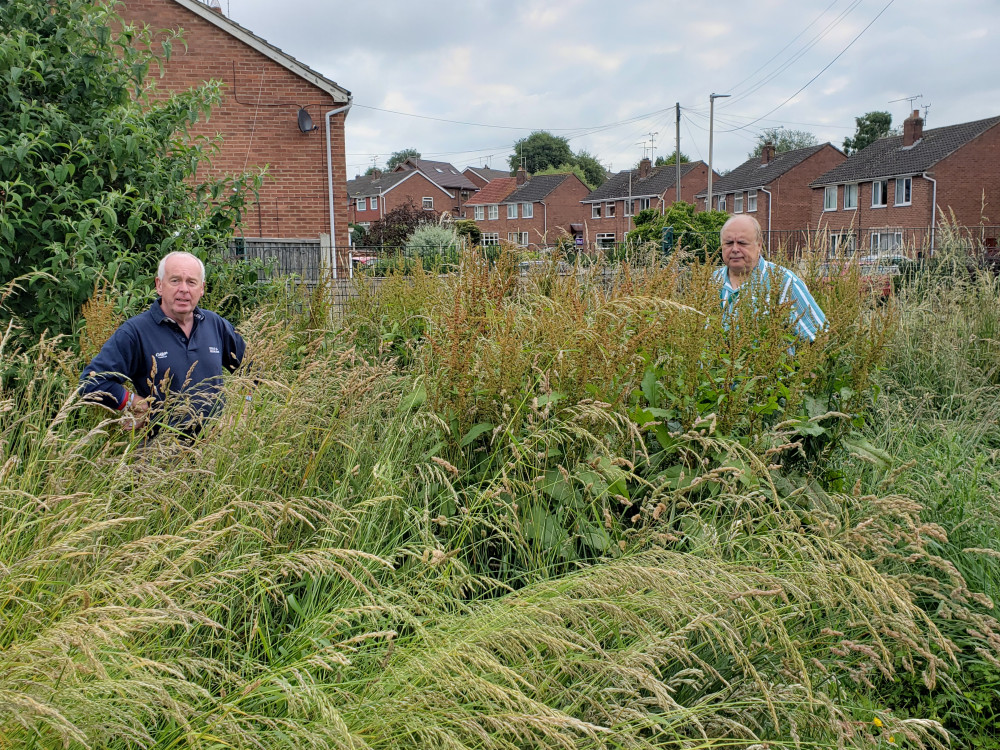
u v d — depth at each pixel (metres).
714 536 2.71
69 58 5.27
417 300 5.67
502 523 3.05
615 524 3.05
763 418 3.69
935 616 3.31
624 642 2.52
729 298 3.92
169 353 3.86
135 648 2.11
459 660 2.03
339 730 1.79
